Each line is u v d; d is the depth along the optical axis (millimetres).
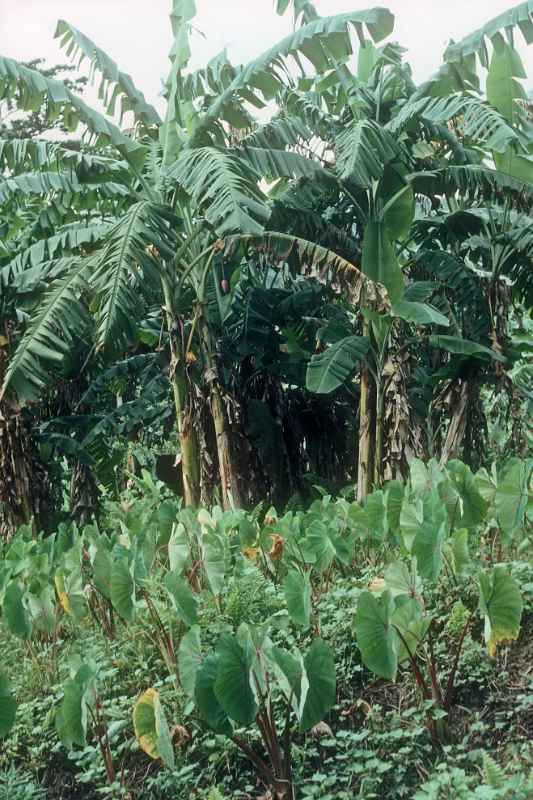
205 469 11180
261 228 8273
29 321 9406
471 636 5648
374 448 11258
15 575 7559
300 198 10484
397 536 7027
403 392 10586
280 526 7227
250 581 6582
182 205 10383
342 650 5648
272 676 5012
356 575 7176
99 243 11016
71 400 13688
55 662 6352
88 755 5340
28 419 11742
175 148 10383
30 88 9375
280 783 4605
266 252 9797
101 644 6547
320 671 4562
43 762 5461
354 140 9664
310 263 9680
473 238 11852
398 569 5250
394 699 5297
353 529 7250
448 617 5637
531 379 13445
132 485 15953
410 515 6309
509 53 9922
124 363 12766
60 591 6594
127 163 10508
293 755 4906
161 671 6016
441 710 4844
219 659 4520
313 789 4566
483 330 11312
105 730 5379
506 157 10383
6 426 11203
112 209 11547
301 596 5504
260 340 12477
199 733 5258
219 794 4414
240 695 4551
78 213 12078
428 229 11922
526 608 5613
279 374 12703
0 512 11203
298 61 9508
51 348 9172
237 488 10688
